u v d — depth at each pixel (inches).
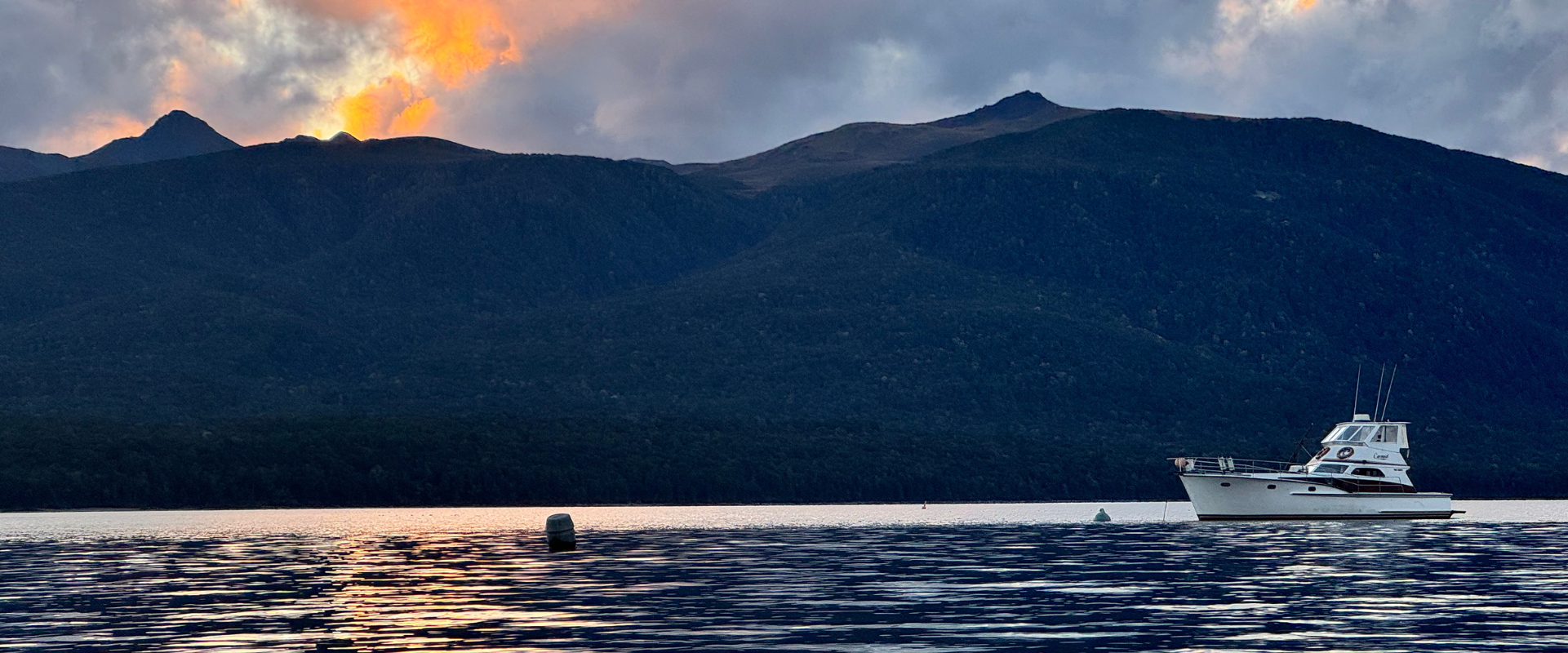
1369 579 2871.6
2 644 2055.9
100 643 2058.3
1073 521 5920.3
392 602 2516.0
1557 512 6875.0
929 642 2050.9
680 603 2490.2
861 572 3097.9
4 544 4370.1
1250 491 5017.2
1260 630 2148.1
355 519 6540.4
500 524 5856.3
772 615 2324.1
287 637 2097.7
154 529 5487.2
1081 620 2258.9
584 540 4485.7
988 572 3078.2
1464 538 4160.9
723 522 6067.9
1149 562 3299.7
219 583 2910.9
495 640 2065.7
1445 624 2207.2
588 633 2123.5
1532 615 2295.8
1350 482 4995.1
